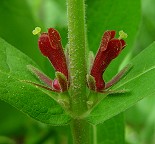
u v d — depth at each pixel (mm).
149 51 125
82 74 116
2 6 204
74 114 119
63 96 117
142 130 216
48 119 121
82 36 114
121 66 195
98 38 168
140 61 124
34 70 125
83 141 122
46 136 205
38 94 122
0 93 120
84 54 116
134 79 120
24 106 120
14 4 205
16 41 202
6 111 206
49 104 122
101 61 115
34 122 208
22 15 205
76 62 115
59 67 117
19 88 122
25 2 207
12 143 216
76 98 118
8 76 124
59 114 122
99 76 116
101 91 117
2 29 203
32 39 200
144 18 244
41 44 117
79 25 113
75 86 117
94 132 161
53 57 117
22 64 128
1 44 130
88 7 168
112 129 161
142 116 216
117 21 167
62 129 201
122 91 117
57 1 246
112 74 150
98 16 167
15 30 202
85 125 122
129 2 165
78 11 112
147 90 114
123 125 161
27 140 213
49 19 244
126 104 115
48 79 123
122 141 161
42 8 258
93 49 168
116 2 166
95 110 119
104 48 114
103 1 166
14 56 129
